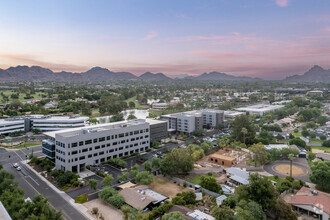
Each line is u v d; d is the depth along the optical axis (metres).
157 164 104.50
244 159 128.12
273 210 70.94
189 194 79.06
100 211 73.56
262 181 74.19
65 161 103.88
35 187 90.44
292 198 79.94
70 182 92.31
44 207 60.72
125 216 66.12
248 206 67.88
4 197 65.88
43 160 113.94
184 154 107.44
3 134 178.88
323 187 90.69
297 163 123.06
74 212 72.69
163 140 166.25
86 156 111.00
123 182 91.81
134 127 134.00
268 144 151.12
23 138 172.12
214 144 157.38
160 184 95.38
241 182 94.62
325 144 156.38
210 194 86.06
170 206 73.06
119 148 126.81
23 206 62.06
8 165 115.12
